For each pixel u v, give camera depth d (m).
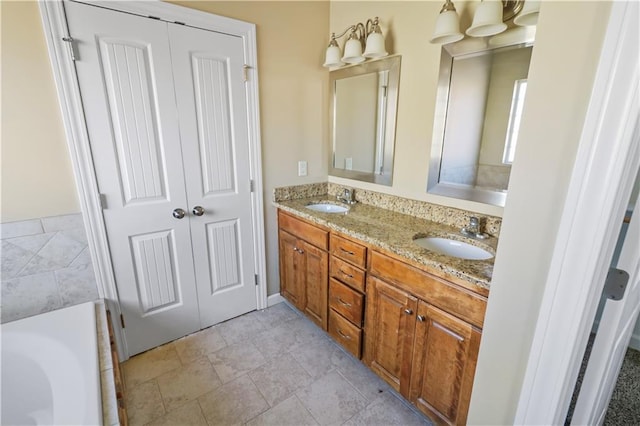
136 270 1.82
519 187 0.79
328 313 1.97
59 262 1.58
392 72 1.91
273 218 2.34
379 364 1.65
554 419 0.82
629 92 0.58
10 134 1.38
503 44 1.41
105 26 1.49
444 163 1.73
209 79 1.84
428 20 1.69
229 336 2.11
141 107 1.66
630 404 1.55
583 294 0.70
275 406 1.58
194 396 1.63
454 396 1.30
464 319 1.21
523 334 0.85
